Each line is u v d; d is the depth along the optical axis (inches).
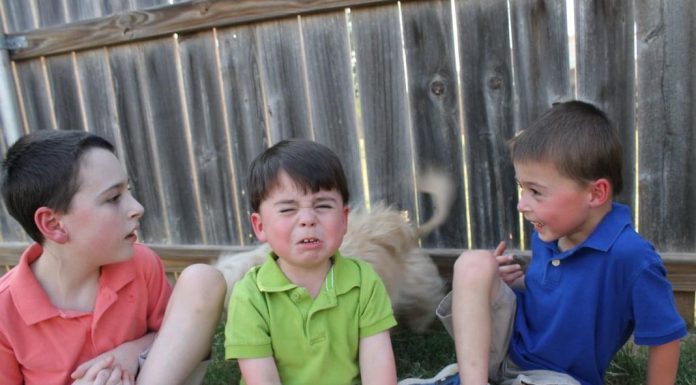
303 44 108.2
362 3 102.0
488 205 105.9
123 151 125.2
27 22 123.8
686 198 95.2
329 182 60.8
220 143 118.4
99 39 118.1
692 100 91.4
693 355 88.7
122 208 64.5
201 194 122.9
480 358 65.2
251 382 61.0
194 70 115.7
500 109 100.5
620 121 95.0
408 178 109.0
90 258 64.5
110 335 67.7
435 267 107.1
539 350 67.9
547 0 94.2
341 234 62.3
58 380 65.5
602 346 65.9
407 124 106.3
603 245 63.3
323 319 62.2
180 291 66.2
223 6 109.5
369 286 64.5
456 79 101.6
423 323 104.6
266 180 60.9
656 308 61.8
